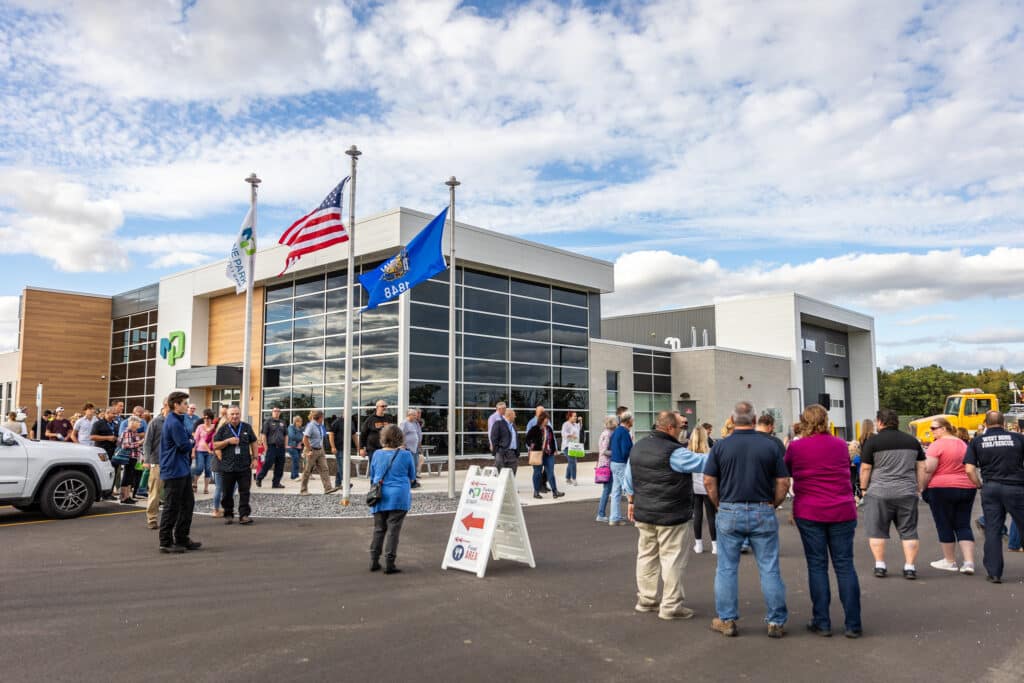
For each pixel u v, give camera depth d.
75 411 33.88
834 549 5.89
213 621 6.12
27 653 5.26
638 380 31.97
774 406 37.53
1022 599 7.04
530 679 4.79
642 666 5.05
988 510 7.93
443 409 23.06
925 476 8.06
